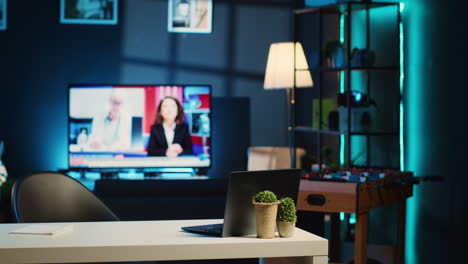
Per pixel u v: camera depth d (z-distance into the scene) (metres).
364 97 5.01
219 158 7.66
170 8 7.59
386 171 4.44
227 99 7.67
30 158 7.53
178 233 2.28
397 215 5.09
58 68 7.54
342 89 6.21
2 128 7.52
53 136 7.54
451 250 4.29
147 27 7.59
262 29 7.70
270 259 2.41
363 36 5.81
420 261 4.84
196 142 7.21
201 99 7.21
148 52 7.60
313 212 4.62
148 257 2.09
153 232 2.30
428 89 4.67
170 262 3.90
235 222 2.22
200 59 7.65
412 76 4.97
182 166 7.22
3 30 7.49
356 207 3.82
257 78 7.69
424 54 4.74
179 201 3.76
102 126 7.19
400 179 4.30
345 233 5.18
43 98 7.53
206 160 7.23
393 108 5.25
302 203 3.99
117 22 7.55
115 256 2.08
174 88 7.20
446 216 4.37
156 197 3.79
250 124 7.69
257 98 7.69
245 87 7.68
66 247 2.05
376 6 5.11
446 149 4.36
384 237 5.26
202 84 7.29
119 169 7.32
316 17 7.18
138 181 3.86
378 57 5.55
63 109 7.55
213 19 7.66
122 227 2.41
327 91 6.73
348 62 4.89
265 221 2.19
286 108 7.66
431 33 4.61
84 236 2.22
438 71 4.49
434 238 4.58
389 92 5.32
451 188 4.27
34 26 7.50
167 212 3.76
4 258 2.02
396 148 5.22
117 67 7.58
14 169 7.54
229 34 7.67
